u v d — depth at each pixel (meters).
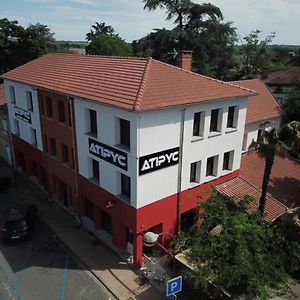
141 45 60.91
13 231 23.41
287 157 31.86
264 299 15.66
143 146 18.72
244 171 28.38
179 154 20.95
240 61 67.19
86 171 23.92
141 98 18.14
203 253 17.38
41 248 23.31
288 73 52.88
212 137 22.83
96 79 22.59
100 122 20.88
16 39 58.97
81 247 23.28
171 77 21.36
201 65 57.69
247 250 16.89
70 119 24.14
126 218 20.98
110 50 80.25
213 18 58.03
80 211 26.02
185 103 19.39
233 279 15.97
